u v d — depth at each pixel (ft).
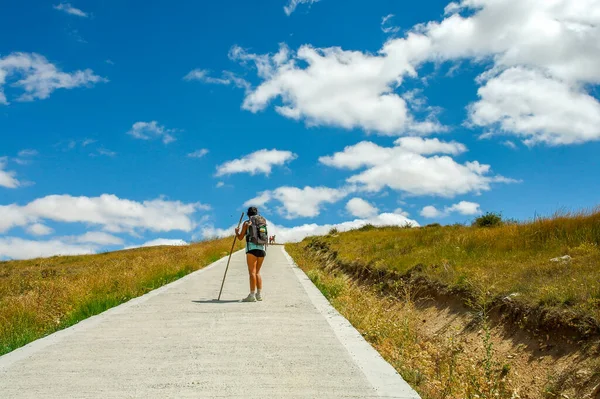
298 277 54.24
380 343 24.40
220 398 14.71
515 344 26.09
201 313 29.91
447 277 38.09
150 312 30.35
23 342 23.63
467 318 31.35
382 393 15.28
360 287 52.11
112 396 14.92
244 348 20.95
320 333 24.06
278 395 15.01
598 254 34.58
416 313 36.68
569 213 47.85
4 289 49.42
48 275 65.72
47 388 15.70
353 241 86.84
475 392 19.10
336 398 14.79
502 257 41.96
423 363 21.09
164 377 16.83
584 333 22.75
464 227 73.97
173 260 67.82
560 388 21.35
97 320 27.63
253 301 35.17
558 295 26.37
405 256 52.85
